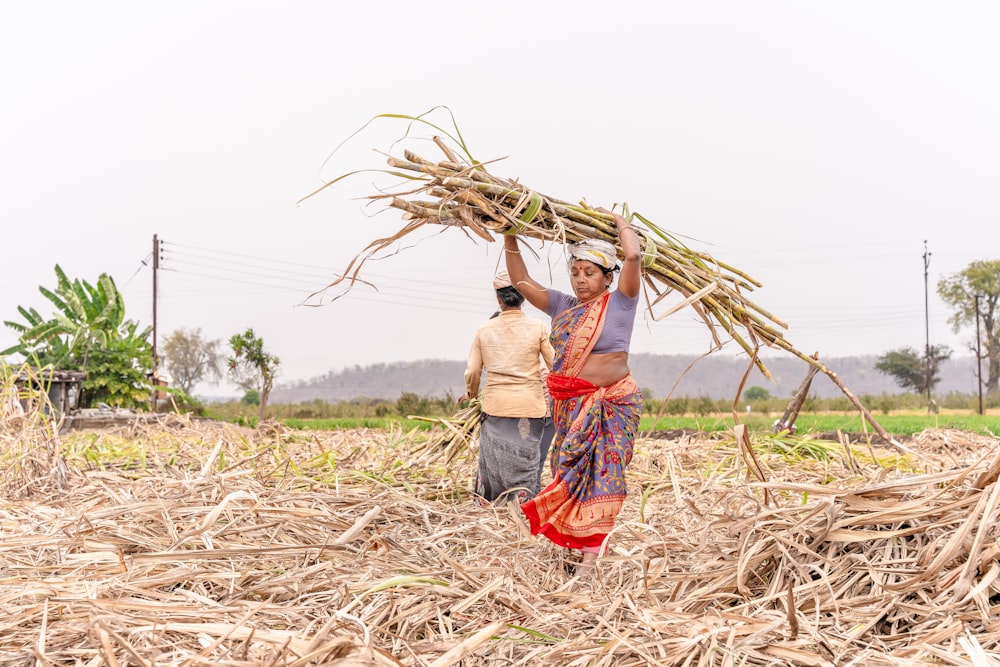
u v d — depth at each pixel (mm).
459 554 3924
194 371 84938
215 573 2973
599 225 4164
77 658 2279
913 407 50188
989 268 81812
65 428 17703
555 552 3971
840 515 3021
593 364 4020
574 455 3842
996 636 2301
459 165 3814
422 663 2283
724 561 3209
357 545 3752
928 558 2773
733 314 4387
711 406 44000
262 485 5066
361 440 11414
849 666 2221
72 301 27891
